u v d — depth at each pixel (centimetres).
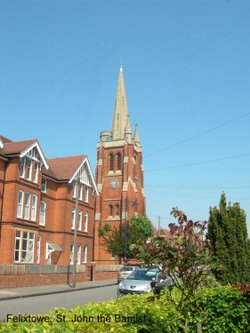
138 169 8994
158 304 765
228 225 1359
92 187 5169
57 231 4419
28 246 3744
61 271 3547
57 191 4503
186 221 636
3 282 2723
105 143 8662
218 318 852
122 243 6612
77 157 4900
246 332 848
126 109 9381
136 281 1983
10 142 3928
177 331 721
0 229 3528
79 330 485
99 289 3247
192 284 637
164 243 611
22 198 3694
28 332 413
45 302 2112
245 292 820
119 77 9612
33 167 3891
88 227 5006
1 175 3562
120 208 8175
